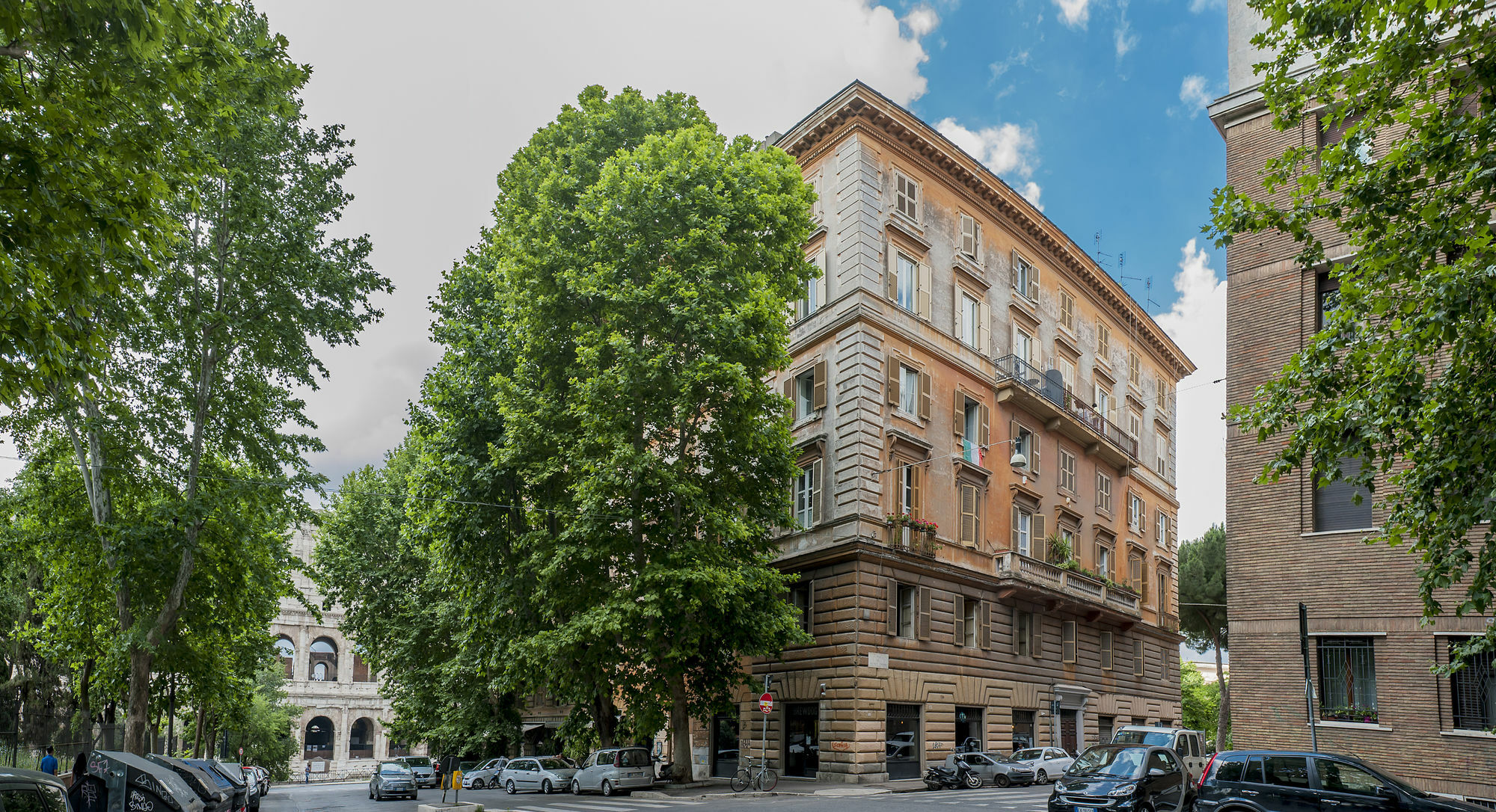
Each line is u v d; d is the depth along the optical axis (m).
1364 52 13.58
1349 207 13.95
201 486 28.70
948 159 41.91
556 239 31.05
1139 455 56.62
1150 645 52.81
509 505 32.94
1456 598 19.42
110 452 27.58
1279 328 22.22
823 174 40.62
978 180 43.69
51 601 29.66
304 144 28.78
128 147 13.02
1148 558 55.34
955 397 41.12
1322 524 21.30
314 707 85.75
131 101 13.27
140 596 27.95
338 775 85.69
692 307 28.95
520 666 31.81
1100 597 46.28
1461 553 12.80
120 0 11.41
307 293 28.64
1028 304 46.88
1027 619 42.62
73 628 29.97
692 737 41.91
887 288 38.81
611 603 28.34
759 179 31.73
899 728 35.62
